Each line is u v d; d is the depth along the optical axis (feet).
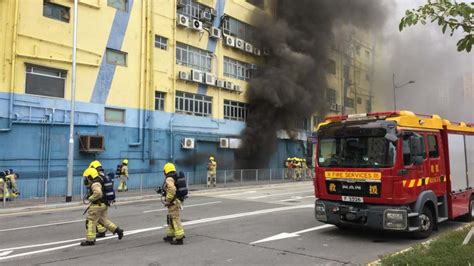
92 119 66.03
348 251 24.38
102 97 67.82
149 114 75.82
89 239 26.48
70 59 63.21
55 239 28.76
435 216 29.01
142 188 71.20
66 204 50.31
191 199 56.24
